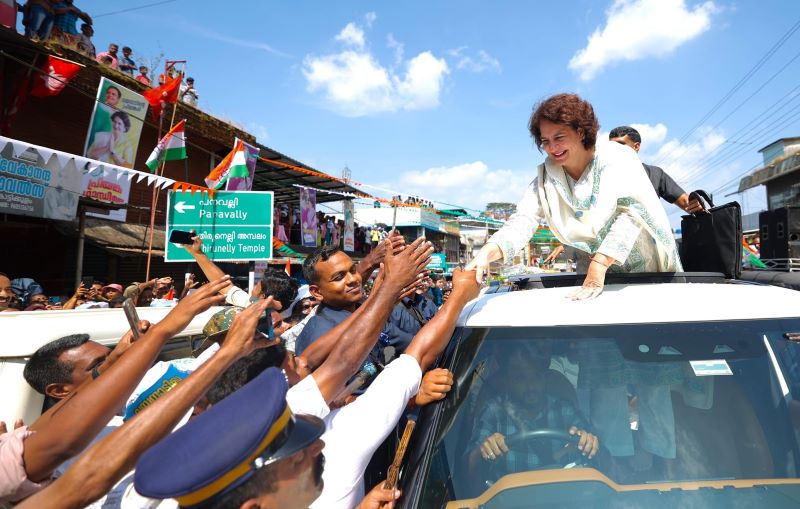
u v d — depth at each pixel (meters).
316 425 1.10
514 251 2.54
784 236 4.67
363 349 1.69
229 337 1.37
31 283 5.62
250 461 0.90
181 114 10.10
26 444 1.46
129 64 9.84
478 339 1.99
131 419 1.23
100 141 7.74
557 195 2.53
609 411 1.81
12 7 7.18
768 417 1.75
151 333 1.51
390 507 1.58
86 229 9.32
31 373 1.96
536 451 1.76
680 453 1.73
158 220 10.88
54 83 6.97
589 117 2.24
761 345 1.85
